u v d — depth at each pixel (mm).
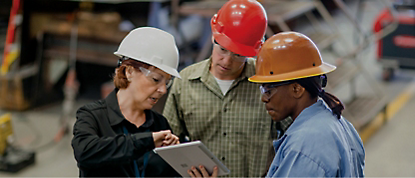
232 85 2502
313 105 1777
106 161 1817
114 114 2002
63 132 5219
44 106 6137
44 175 4414
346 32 8930
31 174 4434
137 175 1999
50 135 5328
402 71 7980
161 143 1925
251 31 2324
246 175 2582
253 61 2572
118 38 5223
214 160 1964
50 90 6156
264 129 2512
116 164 1842
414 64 7133
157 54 1968
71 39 5367
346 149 1692
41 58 5715
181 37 5391
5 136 4523
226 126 2539
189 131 2633
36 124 5598
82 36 5348
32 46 5766
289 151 1661
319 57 1820
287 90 1786
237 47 2320
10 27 5570
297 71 1768
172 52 2018
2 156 4504
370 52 8656
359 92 6531
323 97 1792
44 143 5129
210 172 2033
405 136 5387
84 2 5125
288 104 1806
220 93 2521
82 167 1931
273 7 5281
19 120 5707
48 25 5410
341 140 1696
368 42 5750
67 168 4590
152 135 1875
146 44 1974
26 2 5367
